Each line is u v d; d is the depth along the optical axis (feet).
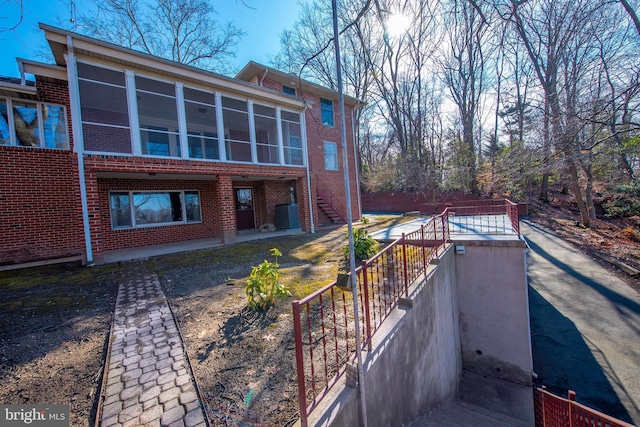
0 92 20.97
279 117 31.40
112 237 26.30
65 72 22.43
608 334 18.75
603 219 45.44
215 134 36.01
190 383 6.72
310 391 6.35
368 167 84.79
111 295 13.41
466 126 62.08
